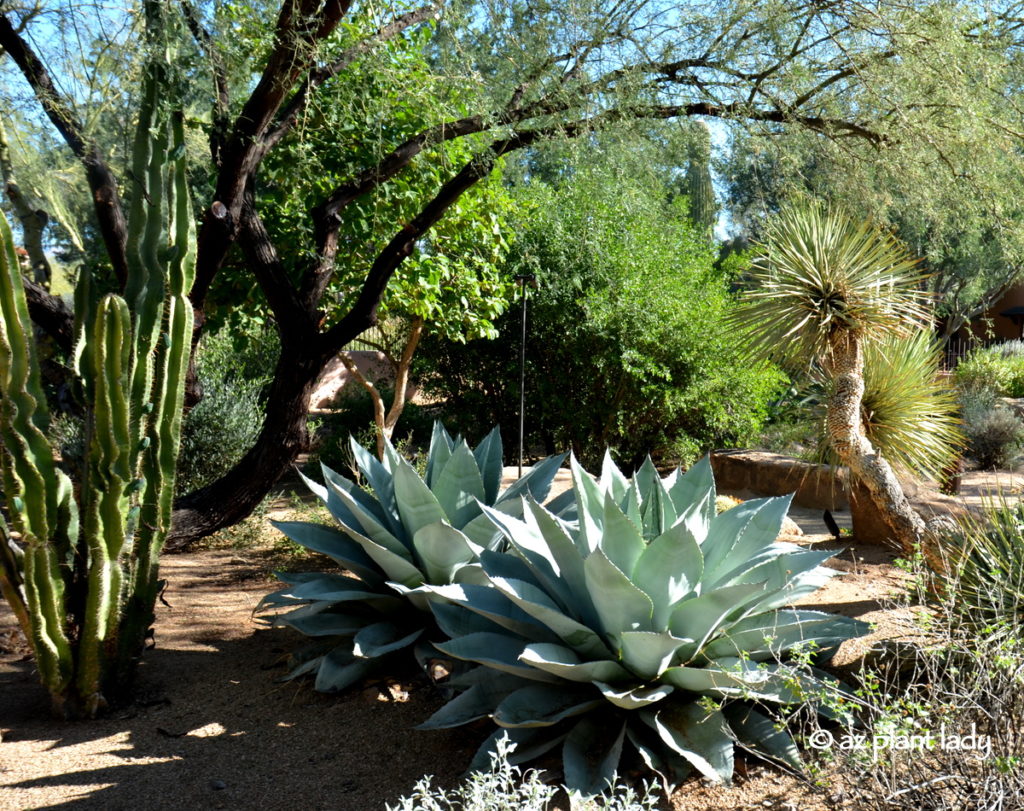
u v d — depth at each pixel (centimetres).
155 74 416
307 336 627
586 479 397
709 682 339
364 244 840
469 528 455
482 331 1005
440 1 607
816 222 602
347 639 468
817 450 749
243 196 584
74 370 397
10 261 358
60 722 402
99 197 502
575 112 638
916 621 346
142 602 420
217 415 852
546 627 373
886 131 624
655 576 348
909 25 574
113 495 387
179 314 404
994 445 1338
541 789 262
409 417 1409
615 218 1230
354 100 696
